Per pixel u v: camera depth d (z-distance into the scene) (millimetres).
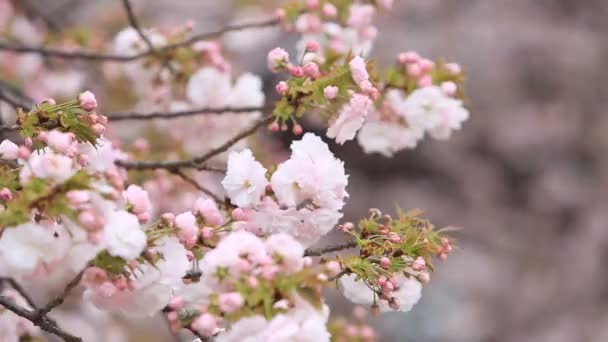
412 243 2463
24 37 3029
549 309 4945
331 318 4195
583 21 5457
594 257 5062
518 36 5285
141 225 2414
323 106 2508
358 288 2463
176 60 2783
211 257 2355
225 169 2602
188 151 2812
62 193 2357
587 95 5316
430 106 2637
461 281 4941
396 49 5016
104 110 2994
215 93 2770
